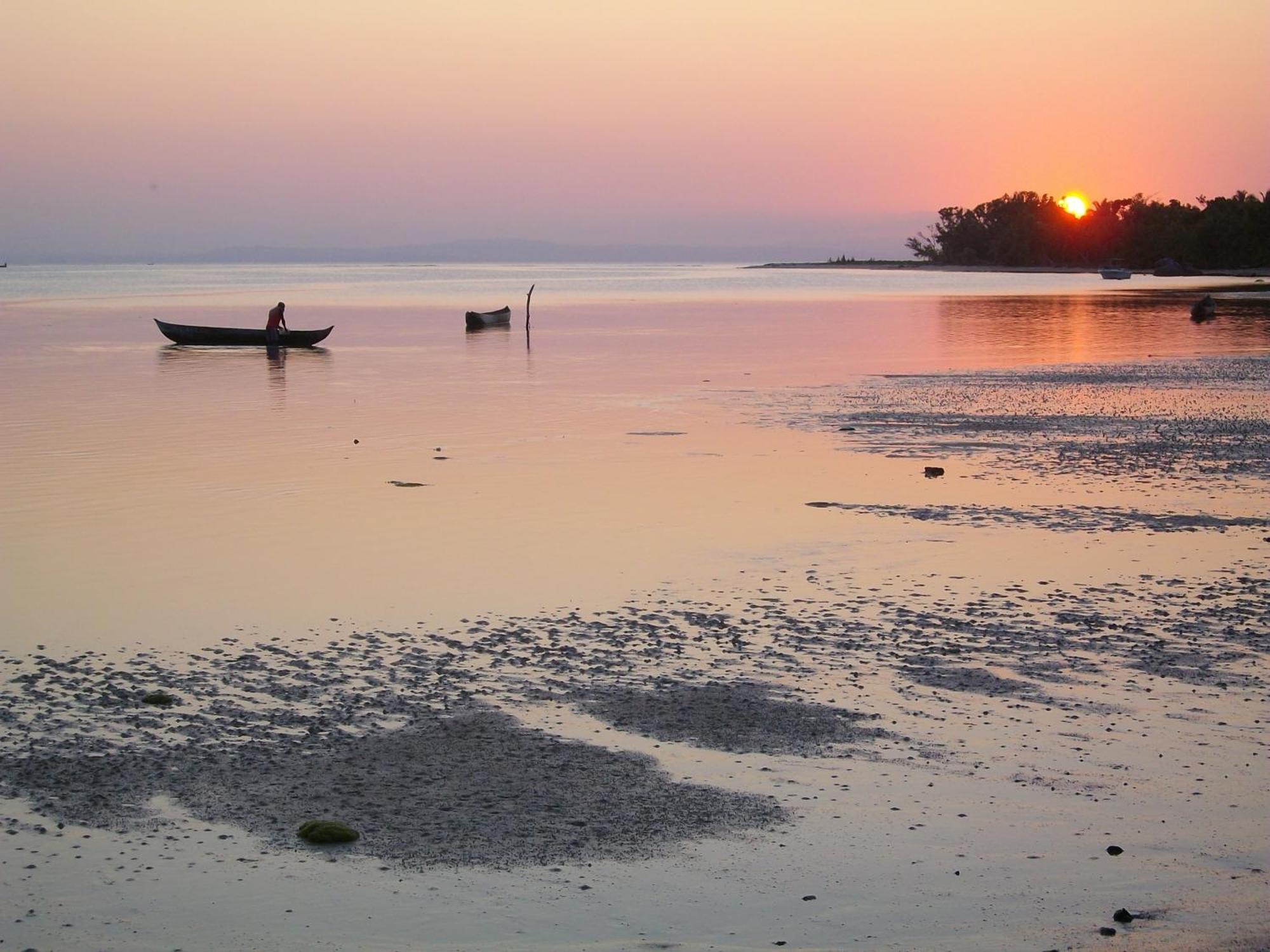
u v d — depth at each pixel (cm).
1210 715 1223
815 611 1574
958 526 2055
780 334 6888
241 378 4512
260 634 1497
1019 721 1212
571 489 2389
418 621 1544
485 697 1276
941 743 1160
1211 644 1435
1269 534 1980
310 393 4022
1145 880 921
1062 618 1535
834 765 1115
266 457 2758
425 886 912
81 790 1056
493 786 1070
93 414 3472
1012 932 854
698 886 914
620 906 888
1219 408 3488
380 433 3120
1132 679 1321
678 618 1548
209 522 2116
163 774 1088
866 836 987
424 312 9781
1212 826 1001
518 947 838
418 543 1959
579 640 1466
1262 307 9288
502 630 1507
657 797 1052
